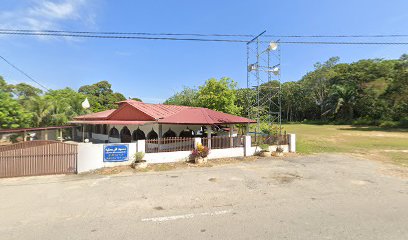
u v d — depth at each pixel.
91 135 29.09
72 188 9.17
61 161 11.23
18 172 10.74
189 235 5.55
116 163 12.62
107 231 5.79
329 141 26.42
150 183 9.79
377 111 52.25
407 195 8.40
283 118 83.12
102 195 8.40
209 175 11.05
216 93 29.52
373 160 14.87
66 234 5.66
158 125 17.50
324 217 6.53
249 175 11.07
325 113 62.81
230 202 7.70
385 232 5.67
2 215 6.76
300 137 31.28
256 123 21.64
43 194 8.50
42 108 25.45
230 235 5.52
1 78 29.55
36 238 5.48
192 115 18.00
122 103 22.94
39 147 11.33
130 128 20.81
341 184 9.71
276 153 15.97
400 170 12.20
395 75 45.00
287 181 10.12
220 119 18.03
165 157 13.50
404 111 47.88
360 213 6.80
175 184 9.66
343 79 58.81
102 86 54.50
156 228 5.93
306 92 72.38
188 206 7.39
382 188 9.19
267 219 6.40
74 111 30.30
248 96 31.42
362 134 35.16
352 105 56.59
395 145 22.61
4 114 21.42
